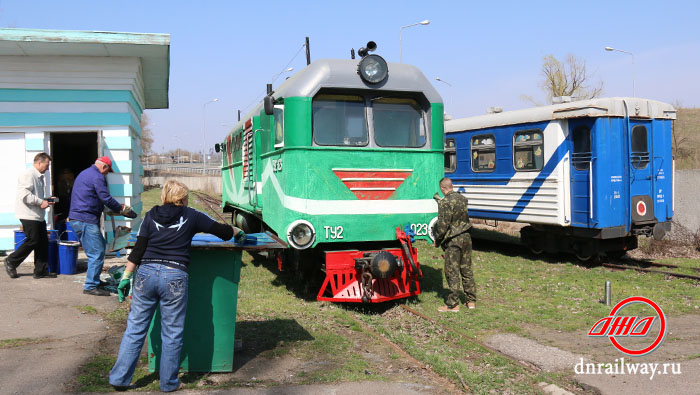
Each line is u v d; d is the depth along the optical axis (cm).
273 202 857
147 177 6238
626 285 919
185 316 470
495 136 1296
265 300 794
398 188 791
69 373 459
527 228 1288
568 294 860
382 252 747
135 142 1234
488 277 1009
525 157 1208
